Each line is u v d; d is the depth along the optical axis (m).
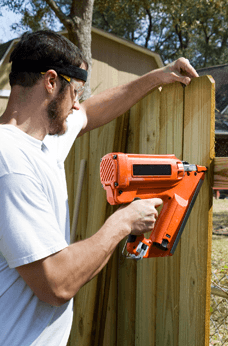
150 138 1.83
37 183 0.94
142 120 1.90
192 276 1.55
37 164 0.97
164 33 27.69
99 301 1.97
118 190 1.25
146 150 1.87
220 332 2.85
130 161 1.25
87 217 2.32
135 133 1.96
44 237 0.89
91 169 2.30
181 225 1.41
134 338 2.00
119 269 2.11
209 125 1.45
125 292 2.05
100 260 0.99
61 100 1.05
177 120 1.63
